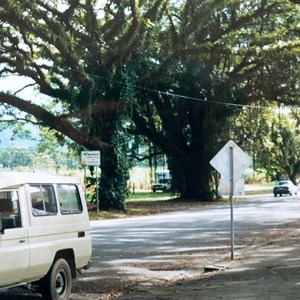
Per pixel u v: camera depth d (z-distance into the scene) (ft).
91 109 125.18
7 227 30.96
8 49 119.24
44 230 33.60
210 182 177.27
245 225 91.71
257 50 150.20
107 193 130.82
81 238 37.40
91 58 125.29
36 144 249.34
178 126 174.70
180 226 91.09
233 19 152.15
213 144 173.58
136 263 53.88
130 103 132.46
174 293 38.55
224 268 49.49
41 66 125.80
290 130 235.20
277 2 152.15
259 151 192.54
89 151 122.01
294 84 164.55
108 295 39.73
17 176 32.55
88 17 121.60
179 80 161.48
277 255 56.24
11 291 39.24
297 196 216.95
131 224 96.48
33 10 108.58
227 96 165.78
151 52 143.23
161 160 189.26
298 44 151.02
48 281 34.12
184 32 141.38
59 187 35.99
